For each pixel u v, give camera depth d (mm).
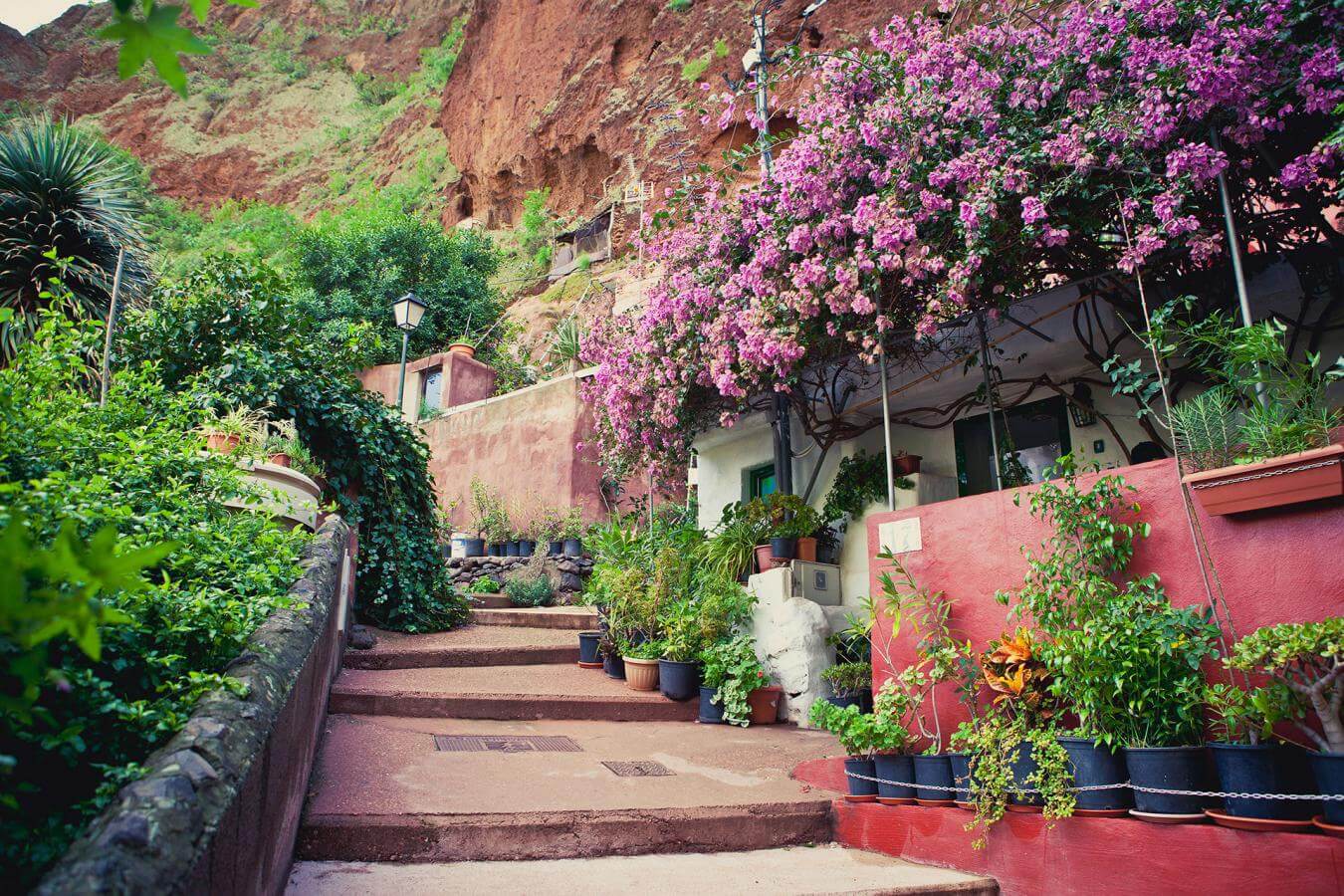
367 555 8219
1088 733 3627
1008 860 3783
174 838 1568
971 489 8047
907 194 5766
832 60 6207
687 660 7066
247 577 3150
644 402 8312
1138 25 5125
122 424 3668
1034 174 5492
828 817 4578
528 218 31500
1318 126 5363
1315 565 3330
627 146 29219
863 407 8273
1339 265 5910
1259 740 3242
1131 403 7105
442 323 22766
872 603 4891
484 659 7688
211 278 7766
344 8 66500
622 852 4020
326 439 8148
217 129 56125
